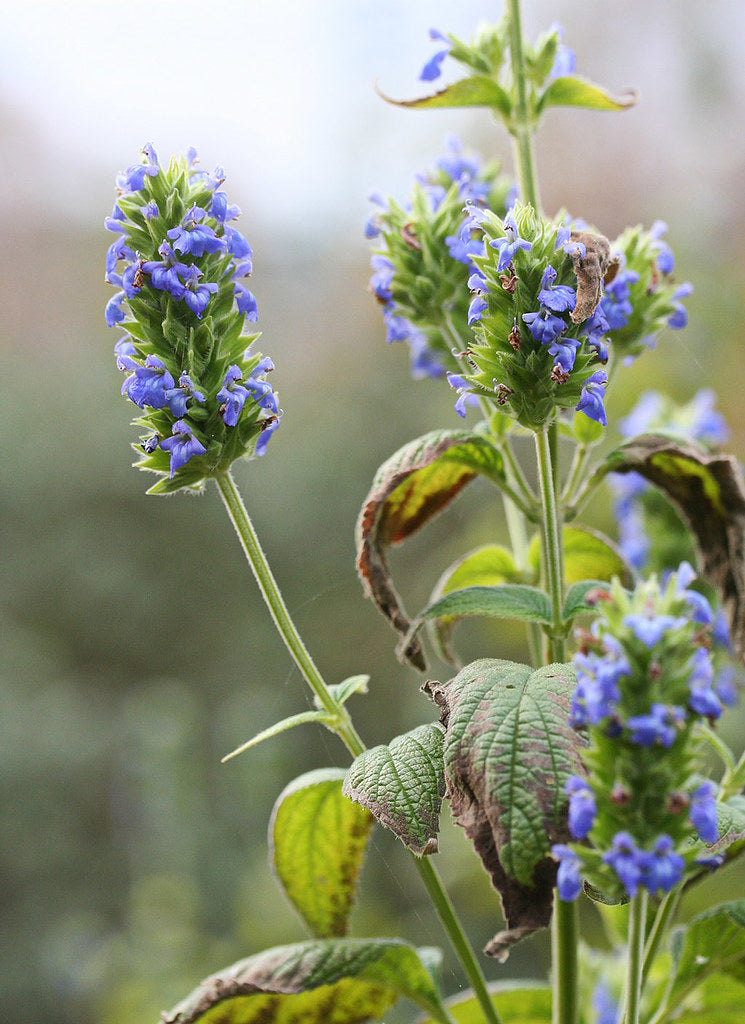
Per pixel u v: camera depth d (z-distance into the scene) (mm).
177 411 511
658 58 2189
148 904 1471
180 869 1538
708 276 1423
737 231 1554
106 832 2262
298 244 2994
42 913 2076
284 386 2889
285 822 554
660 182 2070
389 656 2279
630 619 458
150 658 2678
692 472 556
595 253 501
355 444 2729
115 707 2531
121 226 515
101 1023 1544
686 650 462
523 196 570
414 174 577
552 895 474
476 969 526
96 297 3252
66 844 2197
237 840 1683
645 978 516
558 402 505
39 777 2229
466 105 572
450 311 576
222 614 2684
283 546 2670
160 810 1562
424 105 572
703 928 533
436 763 495
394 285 565
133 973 1466
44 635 2670
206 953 1479
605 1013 576
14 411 2826
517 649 1467
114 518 2777
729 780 521
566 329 502
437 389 2672
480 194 588
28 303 3174
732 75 2051
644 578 642
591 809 459
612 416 1228
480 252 533
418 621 522
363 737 2152
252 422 519
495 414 548
